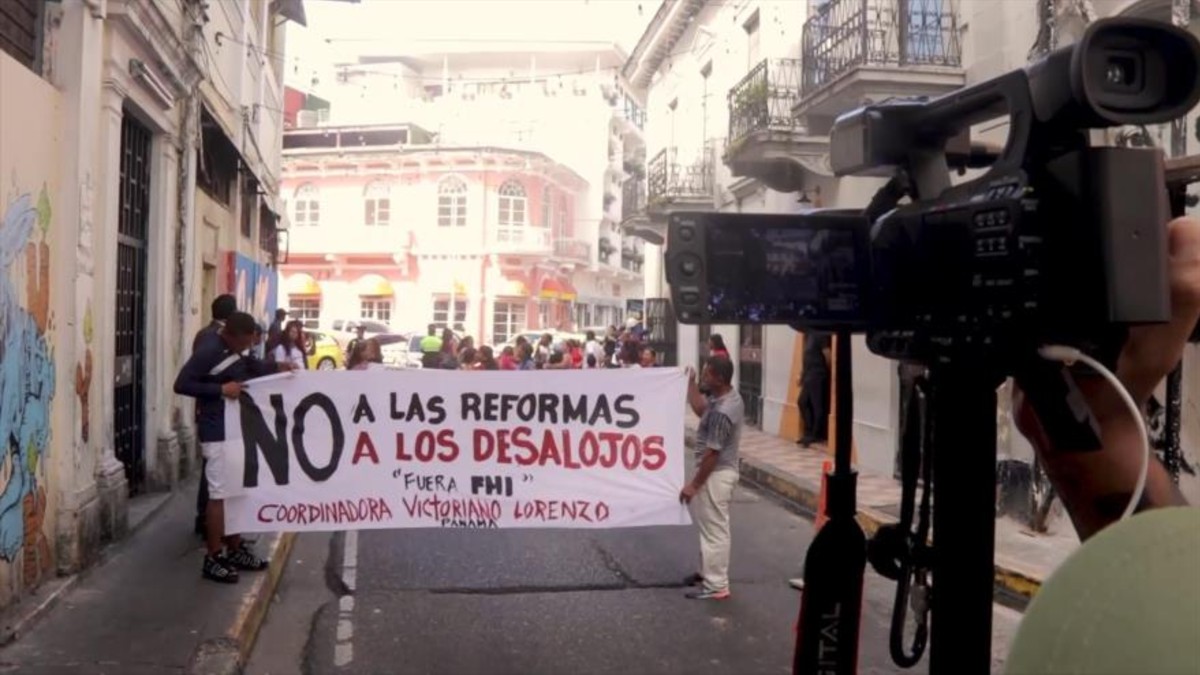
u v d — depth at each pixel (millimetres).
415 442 6910
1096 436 1134
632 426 6949
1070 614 665
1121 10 8133
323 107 55375
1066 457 1174
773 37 16828
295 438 6855
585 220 56094
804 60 13570
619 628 6684
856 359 13352
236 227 14484
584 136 56500
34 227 6055
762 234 1519
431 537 9469
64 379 6543
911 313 1422
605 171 57312
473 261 46906
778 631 6668
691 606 7230
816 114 13359
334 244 47344
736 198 19500
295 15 21078
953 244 1303
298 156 47062
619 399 6941
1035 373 1158
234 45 14375
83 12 6723
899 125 1499
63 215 6598
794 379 16375
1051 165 1160
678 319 1492
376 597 7359
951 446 1319
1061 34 8805
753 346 18672
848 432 1624
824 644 1614
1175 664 605
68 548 6512
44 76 6574
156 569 7020
